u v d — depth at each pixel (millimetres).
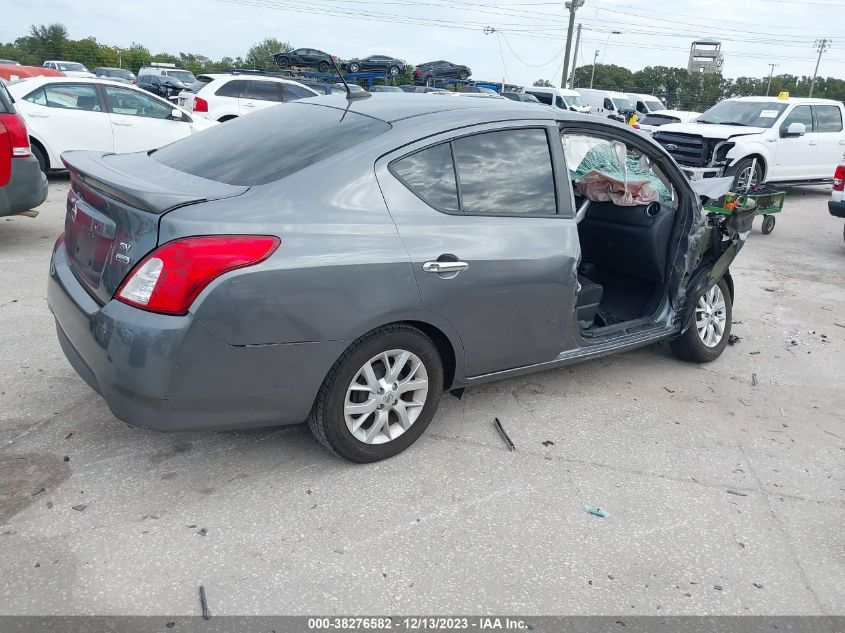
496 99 3980
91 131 9867
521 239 3500
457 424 3826
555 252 3629
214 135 3703
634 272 4723
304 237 2838
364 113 3486
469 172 3416
